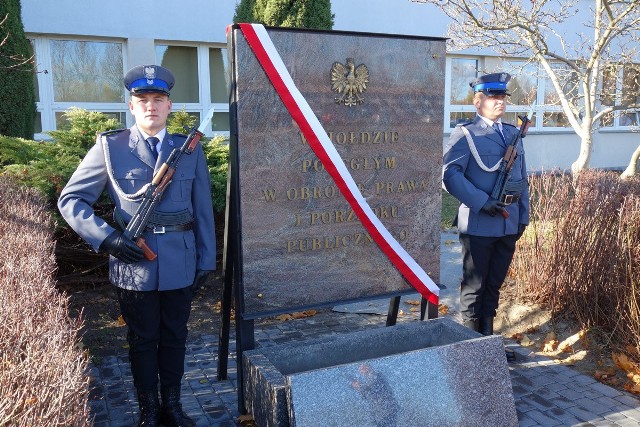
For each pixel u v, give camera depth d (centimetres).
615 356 409
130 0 939
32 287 250
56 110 923
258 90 332
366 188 375
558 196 519
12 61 650
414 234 396
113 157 299
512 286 539
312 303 365
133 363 314
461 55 1263
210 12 1000
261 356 317
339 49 354
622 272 427
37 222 378
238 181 335
